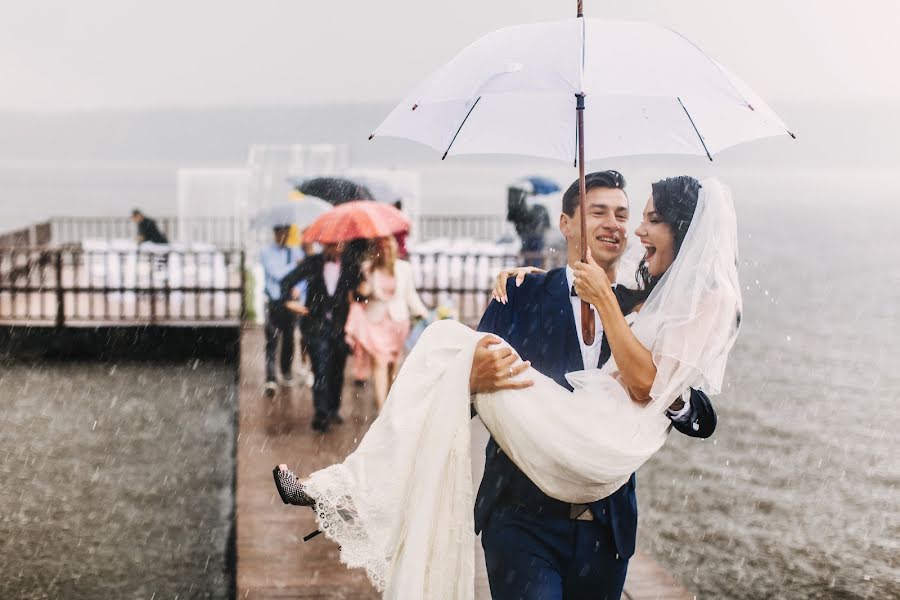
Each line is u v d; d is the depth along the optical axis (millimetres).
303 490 3371
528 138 3949
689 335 3260
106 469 9648
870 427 12703
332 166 19281
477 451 7766
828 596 7523
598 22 3418
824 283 26281
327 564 6016
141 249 18188
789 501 9820
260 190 18875
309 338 9688
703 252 3316
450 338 3518
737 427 12742
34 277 19531
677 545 8586
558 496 3295
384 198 12266
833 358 17188
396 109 3748
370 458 3416
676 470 10914
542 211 16047
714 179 3406
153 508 8461
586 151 3914
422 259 16312
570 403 3309
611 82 3227
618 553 3395
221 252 16688
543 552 3348
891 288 25359
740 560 8180
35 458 10000
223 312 16469
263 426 9797
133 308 16922
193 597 6609
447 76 3510
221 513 8328
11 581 6867
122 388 13156
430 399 3445
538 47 3348
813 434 12414
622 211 3592
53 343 14953
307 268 9633
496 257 16609
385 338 9461
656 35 3404
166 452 10242
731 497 9938
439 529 3377
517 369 3369
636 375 3246
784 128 3613
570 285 3592
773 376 15844
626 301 3590
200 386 13305
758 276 27641
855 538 8805
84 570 7078
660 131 3879
